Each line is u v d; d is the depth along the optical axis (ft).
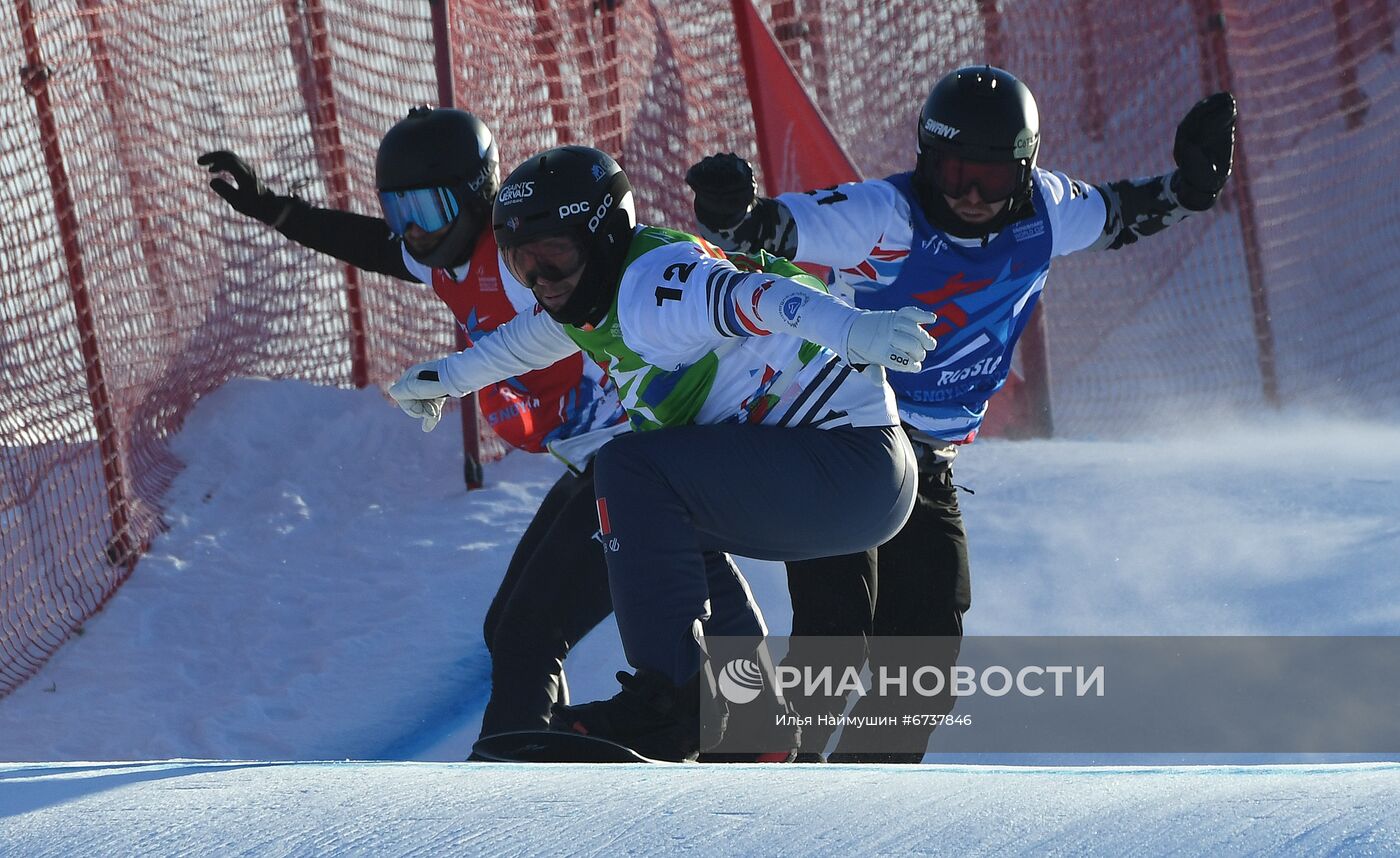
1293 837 17.85
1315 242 106.63
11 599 65.92
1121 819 18.88
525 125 82.48
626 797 21.24
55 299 74.43
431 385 36.52
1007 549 59.21
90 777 24.89
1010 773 23.34
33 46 69.15
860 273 38.68
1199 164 40.29
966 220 37.93
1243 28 107.34
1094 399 94.84
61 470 73.77
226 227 84.43
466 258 43.42
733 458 30.81
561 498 41.60
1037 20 95.76
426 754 51.65
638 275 30.19
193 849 19.88
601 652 53.31
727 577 34.71
